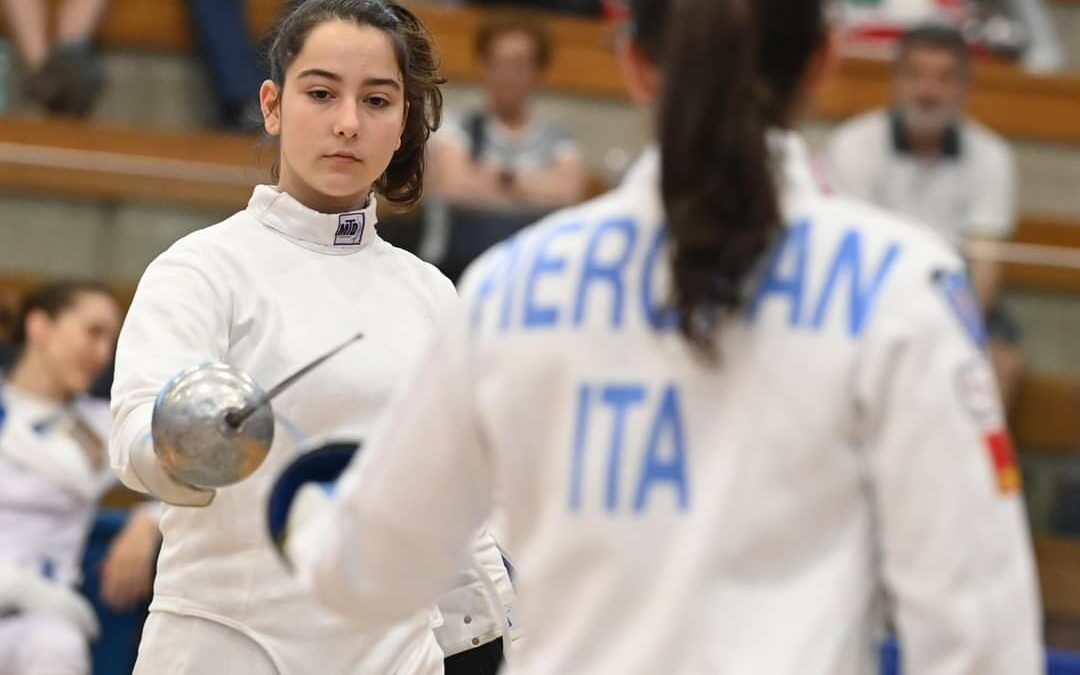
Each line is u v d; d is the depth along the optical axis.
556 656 4.12
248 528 6.36
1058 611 13.91
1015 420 14.80
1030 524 14.57
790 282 4.10
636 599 4.05
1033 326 14.98
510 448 4.22
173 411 5.50
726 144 4.02
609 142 19.09
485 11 18.84
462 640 6.94
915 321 3.99
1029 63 20.73
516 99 16.50
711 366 4.07
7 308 14.66
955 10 20.48
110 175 14.95
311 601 6.41
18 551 11.62
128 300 14.89
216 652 6.38
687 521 4.04
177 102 18.39
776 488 4.01
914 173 16.86
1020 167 19.72
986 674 3.84
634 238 4.21
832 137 18.48
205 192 15.02
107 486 12.16
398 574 4.36
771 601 3.99
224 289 6.45
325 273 6.70
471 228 14.21
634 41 4.26
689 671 3.96
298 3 6.92
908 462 3.92
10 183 14.89
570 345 4.18
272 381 6.45
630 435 4.10
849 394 4.02
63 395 12.12
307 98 6.60
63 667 11.19
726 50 4.04
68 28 17.89
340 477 4.73
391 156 6.78
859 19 20.06
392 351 6.68
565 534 4.14
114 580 11.70
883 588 4.06
